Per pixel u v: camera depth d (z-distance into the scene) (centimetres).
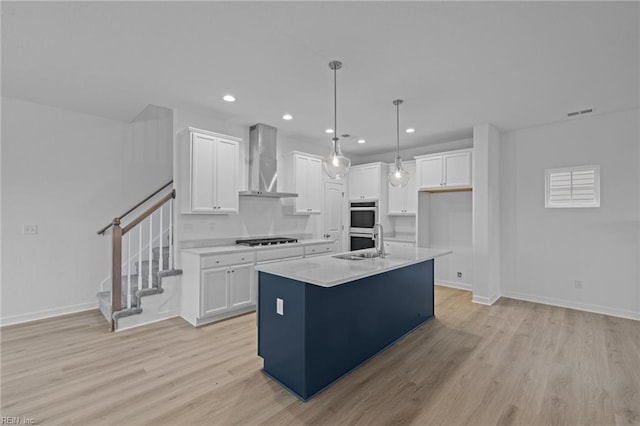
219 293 363
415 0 187
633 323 359
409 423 191
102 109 382
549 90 321
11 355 275
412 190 566
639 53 247
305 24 212
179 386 229
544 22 208
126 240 434
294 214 507
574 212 414
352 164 657
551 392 222
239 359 273
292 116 408
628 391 223
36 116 364
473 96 338
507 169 469
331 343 238
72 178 390
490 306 428
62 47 240
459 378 242
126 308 350
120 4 189
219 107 374
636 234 373
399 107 372
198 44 236
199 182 368
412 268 349
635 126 373
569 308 416
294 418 195
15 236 352
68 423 188
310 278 213
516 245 461
